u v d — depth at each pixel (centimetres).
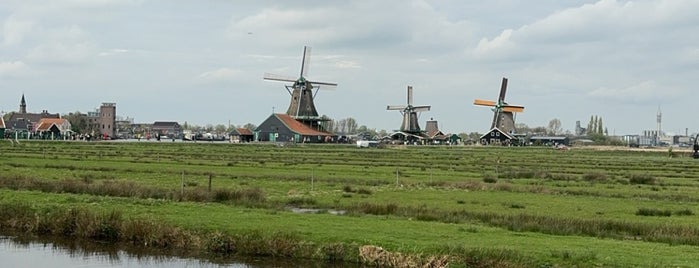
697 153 14300
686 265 2412
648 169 9162
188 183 5388
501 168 8506
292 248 2861
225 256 2884
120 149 11712
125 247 3036
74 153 9756
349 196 4766
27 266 2722
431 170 7962
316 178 6166
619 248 2745
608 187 6059
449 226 3294
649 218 3862
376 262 2684
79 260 2820
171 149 12412
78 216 3303
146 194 4322
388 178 6512
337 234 2967
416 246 2705
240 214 3541
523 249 2669
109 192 4369
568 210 4191
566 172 8162
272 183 5669
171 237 3042
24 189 4500
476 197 4878
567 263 2456
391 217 3625
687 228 3234
